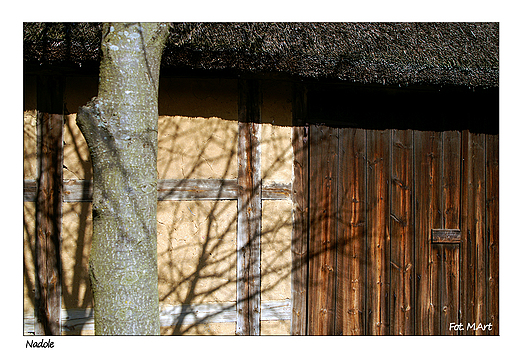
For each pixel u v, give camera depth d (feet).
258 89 8.16
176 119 7.91
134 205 4.95
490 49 8.27
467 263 9.01
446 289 8.93
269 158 8.17
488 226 9.09
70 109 7.73
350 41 7.72
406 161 8.81
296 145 8.30
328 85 8.43
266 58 7.25
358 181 8.59
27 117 7.63
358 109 8.61
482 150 9.06
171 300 7.82
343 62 7.54
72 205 7.71
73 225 7.70
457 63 7.93
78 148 7.73
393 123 8.76
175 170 7.89
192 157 7.93
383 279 8.66
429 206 8.90
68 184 7.69
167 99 7.89
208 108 8.00
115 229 4.88
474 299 9.01
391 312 8.68
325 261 8.39
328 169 8.44
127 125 4.91
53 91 7.68
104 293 4.87
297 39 7.48
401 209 8.78
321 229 8.38
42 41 6.79
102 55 5.02
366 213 8.61
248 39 7.22
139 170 5.01
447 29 8.39
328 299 8.38
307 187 8.35
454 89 8.46
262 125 8.16
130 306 4.90
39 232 7.61
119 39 4.98
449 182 8.96
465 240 9.00
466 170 9.02
